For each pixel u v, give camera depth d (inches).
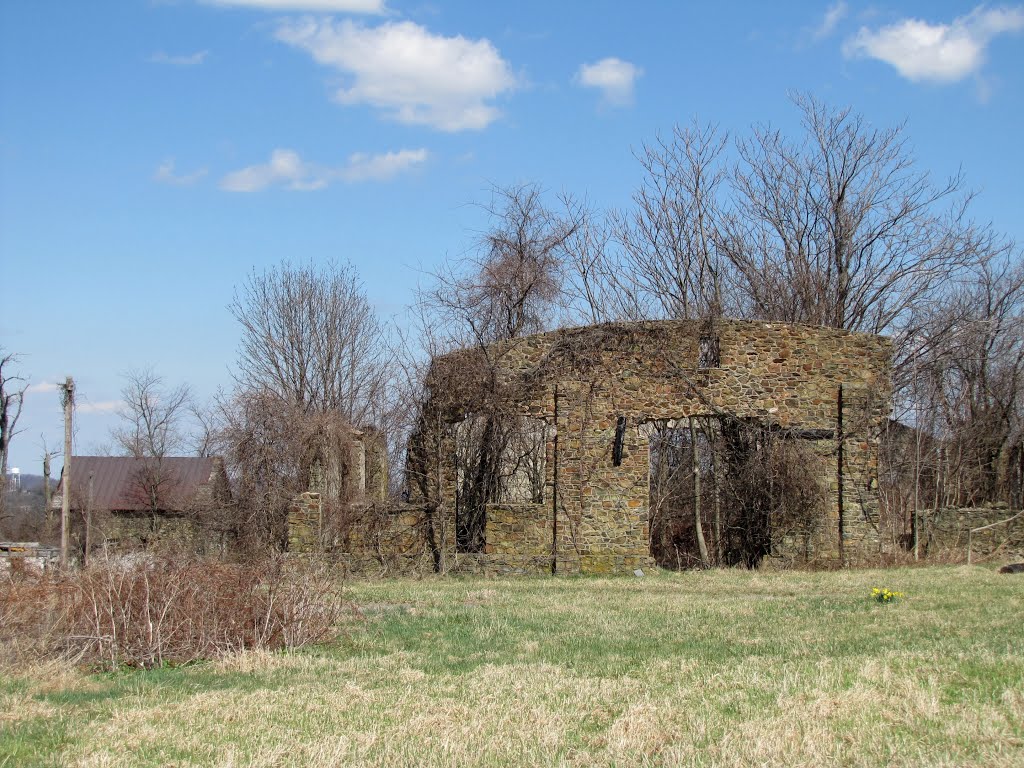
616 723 373.4
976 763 310.5
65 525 1072.8
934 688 400.8
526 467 1307.8
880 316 1505.9
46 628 550.6
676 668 488.4
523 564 1007.6
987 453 1475.1
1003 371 1504.7
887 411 1031.6
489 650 569.0
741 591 843.4
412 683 471.8
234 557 1098.1
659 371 1024.2
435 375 1036.5
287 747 355.6
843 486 1016.2
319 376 1619.1
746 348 1027.9
